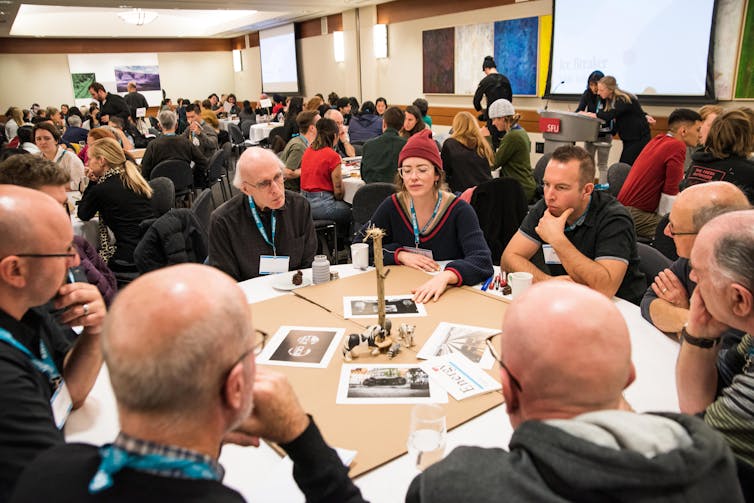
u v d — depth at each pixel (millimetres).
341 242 4793
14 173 1919
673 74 5316
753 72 4707
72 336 1615
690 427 682
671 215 1637
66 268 1101
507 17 7234
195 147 6262
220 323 620
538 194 4875
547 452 621
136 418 610
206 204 3816
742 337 1235
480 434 1144
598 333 680
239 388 655
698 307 1174
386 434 1136
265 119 11242
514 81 7297
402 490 985
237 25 13289
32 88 13953
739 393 938
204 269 672
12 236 1021
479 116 6746
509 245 2281
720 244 1000
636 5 5512
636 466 585
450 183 4469
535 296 734
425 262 2199
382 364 1426
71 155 4617
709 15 4926
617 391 690
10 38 13469
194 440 629
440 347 1508
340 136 6250
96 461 651
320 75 11953
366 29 10008
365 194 3895
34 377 1033
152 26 14281
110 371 602
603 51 5934
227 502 611
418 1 8742
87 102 14609
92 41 14406
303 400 1265
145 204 3582
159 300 607
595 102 5527
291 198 2438
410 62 9234
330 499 841
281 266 2311
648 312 1705
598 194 2088
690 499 590
